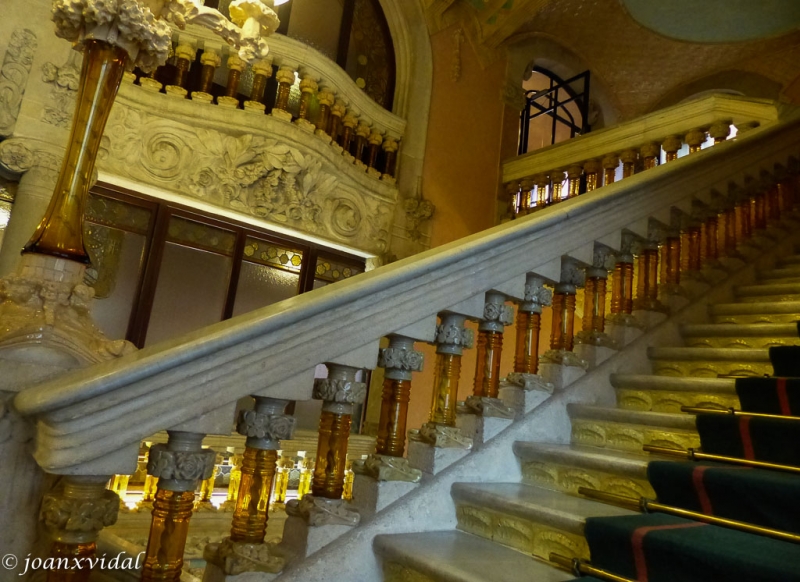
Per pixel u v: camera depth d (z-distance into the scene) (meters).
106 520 1.32
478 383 2.46
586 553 1.70
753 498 1.59
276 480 4.91
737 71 7.87
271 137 5.03
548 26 7.96
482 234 2.35
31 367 1.42
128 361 1.37
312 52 5.26
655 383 2.63
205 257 5.25
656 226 3.33
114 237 4.81
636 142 5.73
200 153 4.93
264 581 1.61
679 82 8.38
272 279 5.61
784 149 4.48
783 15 6.77
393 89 6.92
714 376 2.79
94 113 1.85
